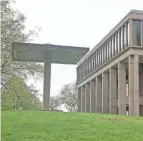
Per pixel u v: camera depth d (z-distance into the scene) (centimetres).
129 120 1953
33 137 1256
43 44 2666
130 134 1407
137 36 5072
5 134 1292
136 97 4881
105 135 1359
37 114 1992
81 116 1989
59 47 2650
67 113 2159
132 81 4959
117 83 5928
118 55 5447
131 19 5084
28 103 4266
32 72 3781
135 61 4975
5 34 3506
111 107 5716
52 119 1781
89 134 1366
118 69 5431
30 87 4309
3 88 3797
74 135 1325
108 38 6094
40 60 2802
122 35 5428
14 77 3753
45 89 2794
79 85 8375
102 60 6425
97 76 6712
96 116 2034
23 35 3684
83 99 7994
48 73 2761
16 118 1758
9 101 3950
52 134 1328
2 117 1773
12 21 3597
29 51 2684
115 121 1845
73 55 2716
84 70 7850
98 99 6638
